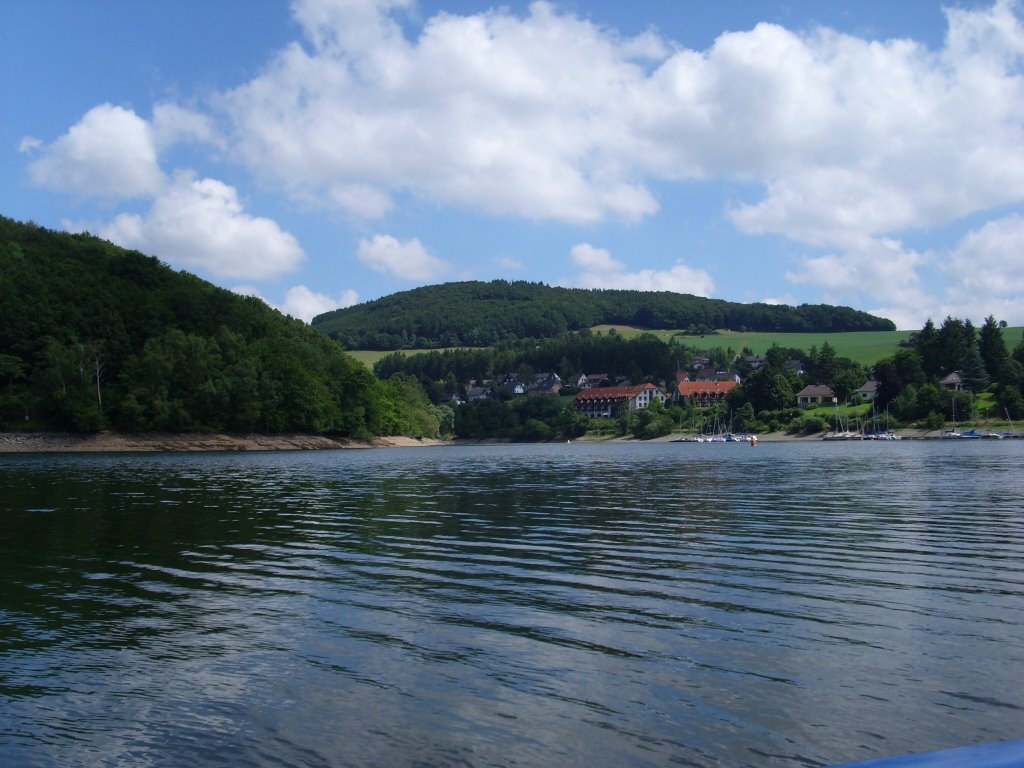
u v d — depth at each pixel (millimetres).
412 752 9211
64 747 9461
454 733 9695
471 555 21438
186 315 163375
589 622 14398
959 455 89812
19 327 137625
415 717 10172
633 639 13305
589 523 28297
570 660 12266
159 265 182625
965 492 40500
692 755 9055
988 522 27891
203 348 145500
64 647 13117
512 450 148125
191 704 10680
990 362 192375
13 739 9664
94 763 9062
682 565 19812
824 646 12820
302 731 9812
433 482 51656
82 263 171500
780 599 16047
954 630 13688
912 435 171625
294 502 36969
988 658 12164
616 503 35875
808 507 33438
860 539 23922
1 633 13930
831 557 20812
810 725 9805
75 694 11062
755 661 12141
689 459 92312
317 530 26609
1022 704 10375
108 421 133500
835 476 55000
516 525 27828
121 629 14180
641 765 8820
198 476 59531
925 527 26578
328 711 10391
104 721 10164
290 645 13148
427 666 12055
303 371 158375
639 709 10336
